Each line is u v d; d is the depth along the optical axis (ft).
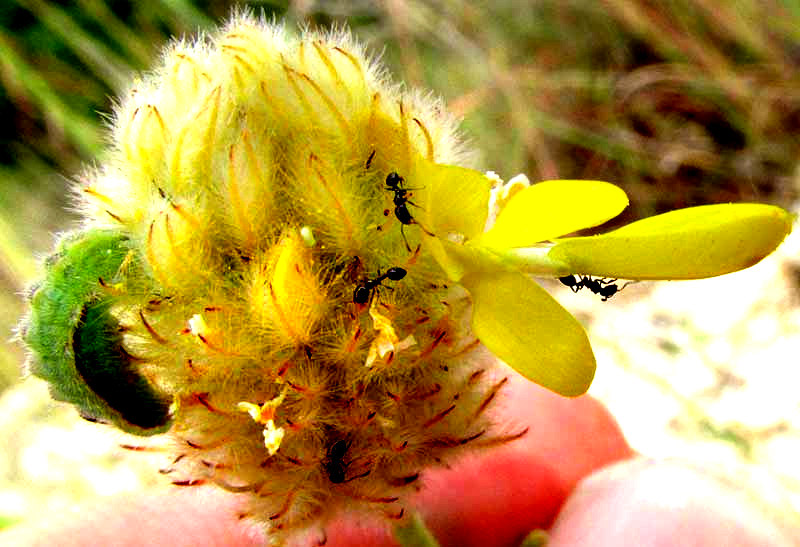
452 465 0.15
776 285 0.33
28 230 0.47
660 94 0.47
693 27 0.46
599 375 0.33
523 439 0.24
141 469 0.30
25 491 0.31
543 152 0.45
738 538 0.17
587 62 0.49
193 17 0.46
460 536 0.23
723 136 0.46
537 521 0.23
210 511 0.20
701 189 0.45
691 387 0.32
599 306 0.36
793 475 0.28
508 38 0.49
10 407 0.34
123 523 0.20
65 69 0.47
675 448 0.29
